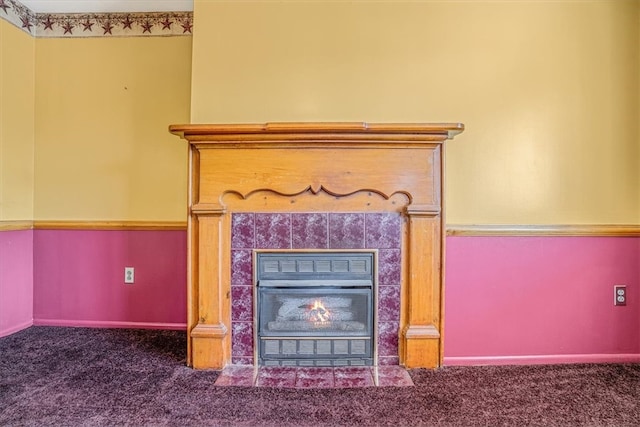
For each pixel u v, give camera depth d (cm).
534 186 225
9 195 271
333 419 166
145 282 285
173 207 285
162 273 284
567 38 225
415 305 214
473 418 167
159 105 284
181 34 283
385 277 215
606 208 227
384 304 216
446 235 222
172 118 284
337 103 225
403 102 224
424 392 189
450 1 224
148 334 271
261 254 215
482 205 224
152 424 161
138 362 222
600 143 226
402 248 215
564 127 225
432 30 224
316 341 214
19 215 278
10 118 271
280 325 216
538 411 172
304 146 210
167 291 284
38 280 286
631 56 226
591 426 162
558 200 226
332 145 210
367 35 225
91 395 184
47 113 285
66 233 286
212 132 204
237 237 215
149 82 284
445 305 222
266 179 212
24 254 281
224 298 215
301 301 218
